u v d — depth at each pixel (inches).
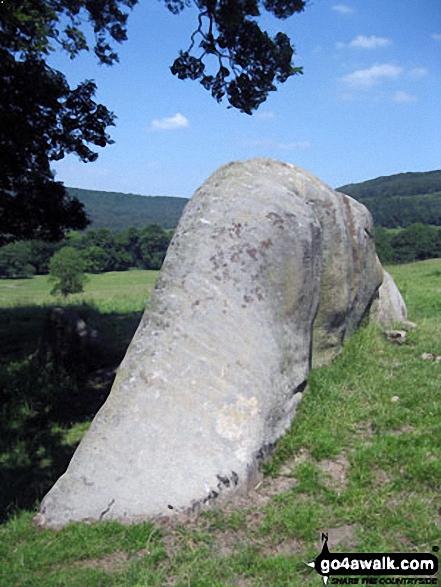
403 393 239.1
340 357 275.9
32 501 193.3
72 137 398.0
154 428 187.2
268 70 384.8
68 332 345.1
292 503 173.2
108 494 175.2
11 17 244.1
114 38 391.2
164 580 144.7
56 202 417.1
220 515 170.4
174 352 201.3
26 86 343.3
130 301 672.4
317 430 210.2
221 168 243.9
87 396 303.9
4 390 309.0
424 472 179.0
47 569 152.6
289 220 227.0
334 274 260.2
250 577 144.2
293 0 368.2
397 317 364.2
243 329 208.2
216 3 365.1
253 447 190.9
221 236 220.4
